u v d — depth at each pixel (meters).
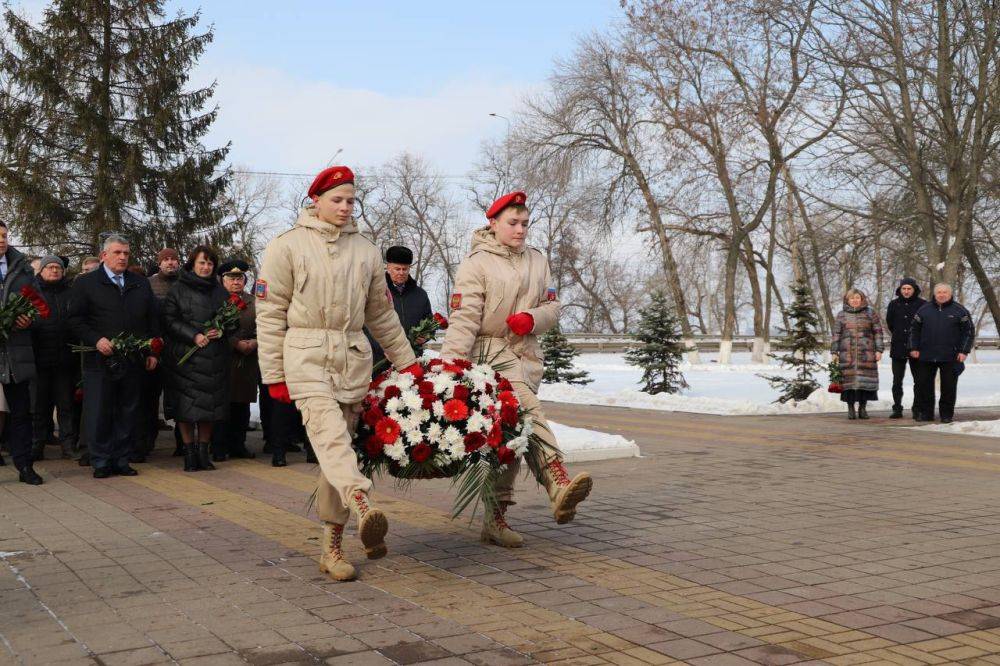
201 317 9.61
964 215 26.55
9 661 3.94
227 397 9.81
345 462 5.16
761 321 39.72
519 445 5.63
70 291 9.27
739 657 3.98
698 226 37.66
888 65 25.92
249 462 10.48
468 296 6.01
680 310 37.59
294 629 4.37
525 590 5.04
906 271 30.92
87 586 5.14
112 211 29.47
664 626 4.40
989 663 3.90
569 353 25.19
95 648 4.10
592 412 17.05
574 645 4.13
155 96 30.12
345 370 5.37
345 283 5.37
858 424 14.55
